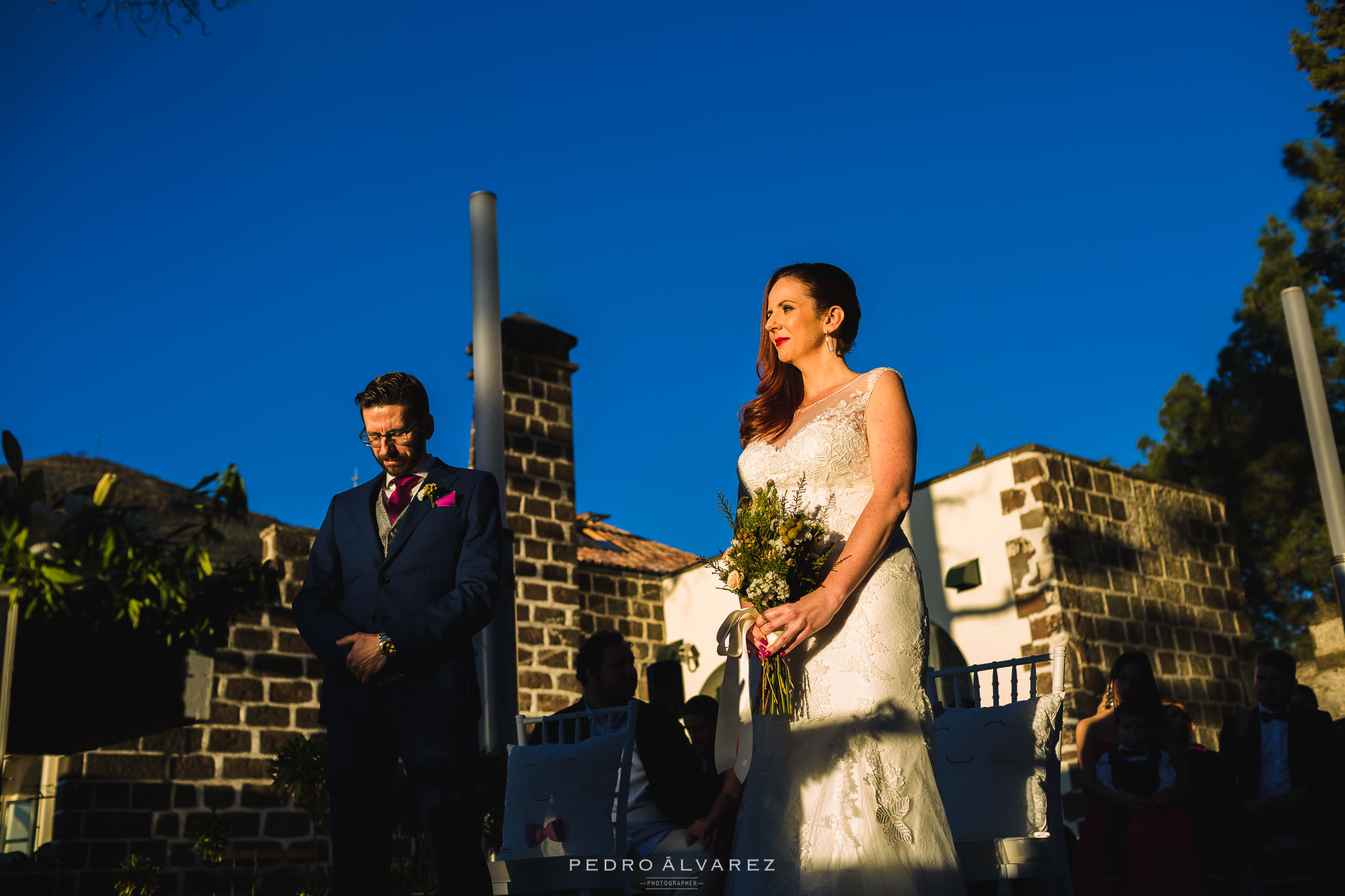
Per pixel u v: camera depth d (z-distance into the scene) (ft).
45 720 7.07
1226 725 20.68
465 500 10.44
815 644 9.20
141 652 7.32
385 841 9.74
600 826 13.24
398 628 9.52
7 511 6.56
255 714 32.50
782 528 9.03
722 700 9.55
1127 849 17.76
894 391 9.61
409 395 10.64
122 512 6.95
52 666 7.07
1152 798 17.81
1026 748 12.95
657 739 13.69
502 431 20.77
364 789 9.68
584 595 43.96
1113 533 40.93
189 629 7.40
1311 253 58.75
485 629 18.61
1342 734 20.18
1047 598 38.32
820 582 9.23
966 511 41.11
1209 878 19.85
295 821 32.30
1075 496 40.22
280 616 33.76
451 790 9.45
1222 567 44.62
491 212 22.03
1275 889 19.76
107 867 29.17
